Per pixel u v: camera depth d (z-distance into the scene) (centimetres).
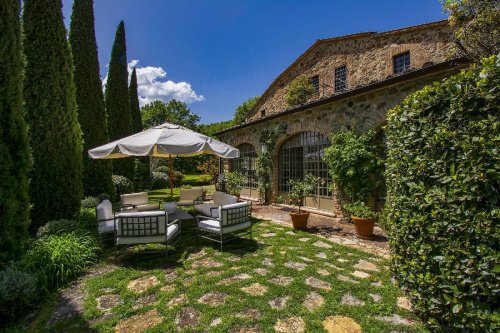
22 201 381
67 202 582
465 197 173
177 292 303
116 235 435
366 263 393
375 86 545
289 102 1178
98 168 882
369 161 588
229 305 275
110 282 333
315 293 304
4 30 363
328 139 738
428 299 217
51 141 563
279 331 237
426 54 815
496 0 441
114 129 1262
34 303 292
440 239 195
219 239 517
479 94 170
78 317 257
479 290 167
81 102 854
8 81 365
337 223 652
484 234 162
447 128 195
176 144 505
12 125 370
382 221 438
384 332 233
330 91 1101
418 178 229
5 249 347
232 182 1048
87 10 882
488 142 160
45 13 574
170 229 459
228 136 1252
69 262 352
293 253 432
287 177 920
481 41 446
